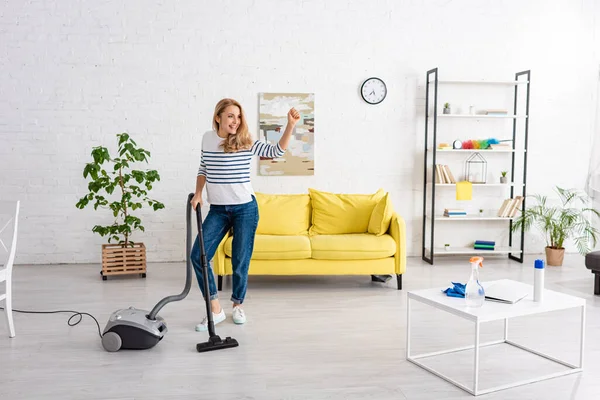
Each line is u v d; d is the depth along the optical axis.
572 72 5.92
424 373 2.78
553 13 5.85
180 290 4.45
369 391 2.57
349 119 5.66
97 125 5.37
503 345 3.20
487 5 5.75
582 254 5.63
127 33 5.34
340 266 4.43
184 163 5.50
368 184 5.74
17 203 3.31
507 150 5.55
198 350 3.07
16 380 2.68
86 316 3.73
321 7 5.54
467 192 5.49
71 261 5.45
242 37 5.48
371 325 3.56
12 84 5.24
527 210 5.61
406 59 5.68
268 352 3.07
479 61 5.79
